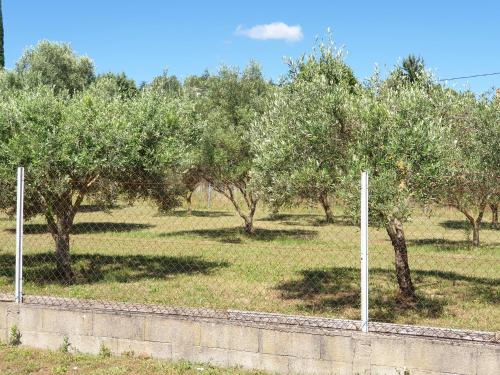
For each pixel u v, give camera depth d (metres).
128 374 6.27
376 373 5.91
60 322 7.16
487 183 10.27
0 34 31.08
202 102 25.97
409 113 8.82
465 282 13.24
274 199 10.02
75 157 11.66
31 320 7.29
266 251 18.48
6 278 13.21
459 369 5.61
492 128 10.08
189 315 6.81
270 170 9.82
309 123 9.21
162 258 16.81
